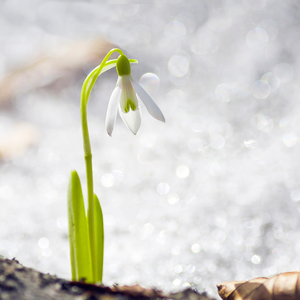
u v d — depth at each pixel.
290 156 0.97
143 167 1.04
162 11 1.92
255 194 0.85
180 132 1.20
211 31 1.73
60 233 0.75
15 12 2.14
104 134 1.29
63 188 0.99
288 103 1.25
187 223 0.77
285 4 1.70
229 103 1.31
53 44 1.92
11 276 0.50
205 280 0.63
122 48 1.72
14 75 1.69
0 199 0.94
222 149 1.08
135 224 0.77
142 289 0.52
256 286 0.54
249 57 1.54
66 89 1.54
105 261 0.67
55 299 0.50
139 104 0.56
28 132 1.32
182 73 1.56
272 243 0.69
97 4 2.08
